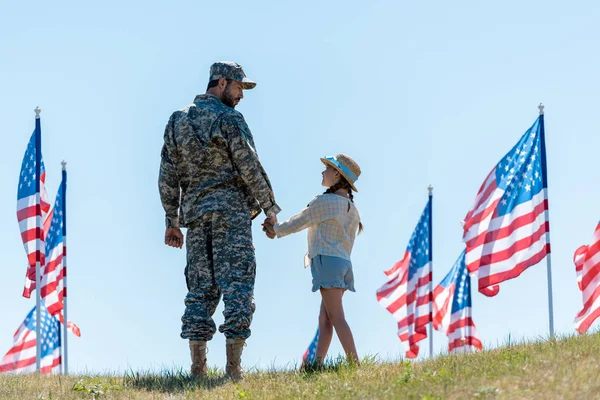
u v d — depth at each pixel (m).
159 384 16.38
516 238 28.12
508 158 28.80
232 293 16.73
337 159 17.67
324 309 17.64
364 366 16.72
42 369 35.88
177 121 17.12
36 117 28.88
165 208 17.44
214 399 14.66
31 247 28.67
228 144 16.94
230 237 16.89
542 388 12.80
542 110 28.42
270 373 17.17
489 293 29.03
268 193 17.16
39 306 27.69
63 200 33.62
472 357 16.27
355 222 17.62
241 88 17.64
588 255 30.64
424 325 39.78
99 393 15.86
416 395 13.12
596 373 13.39
